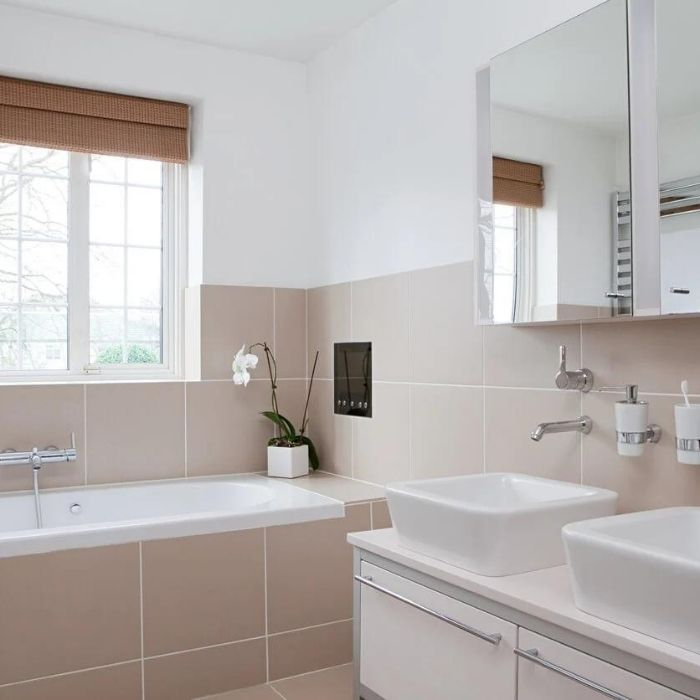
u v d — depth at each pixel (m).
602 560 1.48
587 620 1.50
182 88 3.63
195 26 3.49
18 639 2.44
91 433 3.41
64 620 2.51
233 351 3.73
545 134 2.21
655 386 2.11
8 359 3.49
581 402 2.34
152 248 3.82
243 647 2.81
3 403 3.25
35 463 3.18
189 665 2.71
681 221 1.82
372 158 3.39
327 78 3.75
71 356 3.60
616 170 1.98
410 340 3.12
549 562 1.89
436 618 1.91
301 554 2.93
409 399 3.13
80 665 2.53
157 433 3.55
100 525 2.60
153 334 3.83
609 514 2.00
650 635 1.41
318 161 3.83
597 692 1.48
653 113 1.89
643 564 1.39
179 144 3.73
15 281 3.50
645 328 2.14
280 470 3.62
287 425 3.80
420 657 1.97
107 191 3.71
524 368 2.55
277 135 3.88
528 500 2.29
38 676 2.47
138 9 3.31
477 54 2.78
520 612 1.66
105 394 3.44
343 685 2.83
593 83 2.05
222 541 2.77
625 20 1.96
